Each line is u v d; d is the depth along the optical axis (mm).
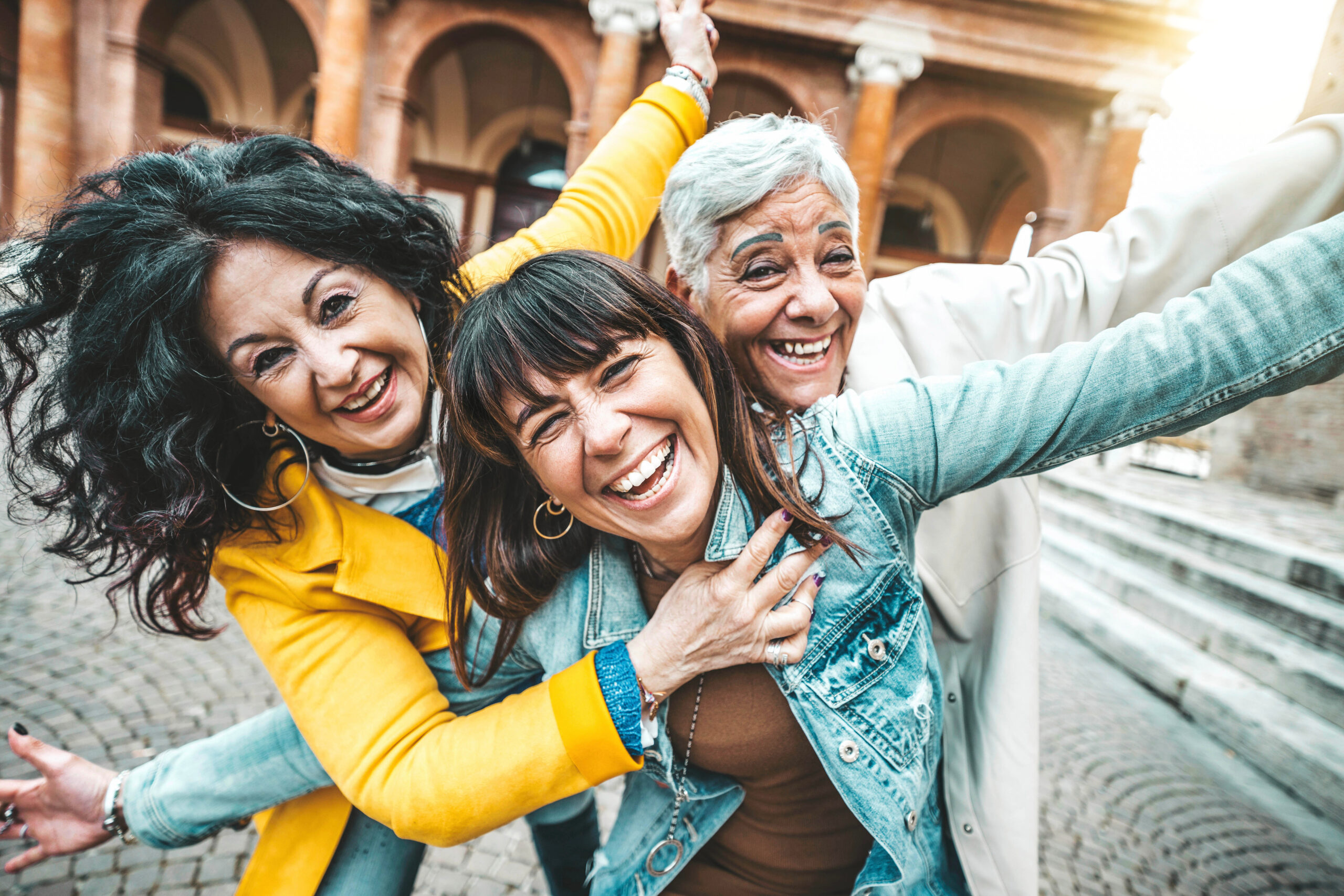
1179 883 2428
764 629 803
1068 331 1175
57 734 2602
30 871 2035
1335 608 3721
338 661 854
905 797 876
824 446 858
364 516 949
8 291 820
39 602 3525
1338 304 698
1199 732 3549
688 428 734
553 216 1362
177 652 3230
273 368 802
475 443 768
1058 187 11203
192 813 1021
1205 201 1111
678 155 1538
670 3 1642
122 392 807
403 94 10195
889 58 10211
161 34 10188
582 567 898
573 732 778
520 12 10180
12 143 10734
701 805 965
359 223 814
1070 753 3230
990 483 837
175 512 833
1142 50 10383
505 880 2172
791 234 1003
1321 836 2729
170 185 792
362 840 1103
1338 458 6008
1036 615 1135
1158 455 9156
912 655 905
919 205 14625
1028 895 1054
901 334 1253
